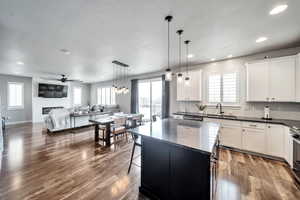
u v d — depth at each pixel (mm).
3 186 2035
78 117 5812
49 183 2119
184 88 4625
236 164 2746
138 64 4574
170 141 1515
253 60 3566
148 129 2117
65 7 1720
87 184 2107
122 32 2391
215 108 4176
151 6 1720
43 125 6473
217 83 4141
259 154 3076
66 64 4543
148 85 6418
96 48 3125
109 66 4848
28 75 6785
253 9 1789
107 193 1912
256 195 1880
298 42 2852
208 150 1256
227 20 2045
